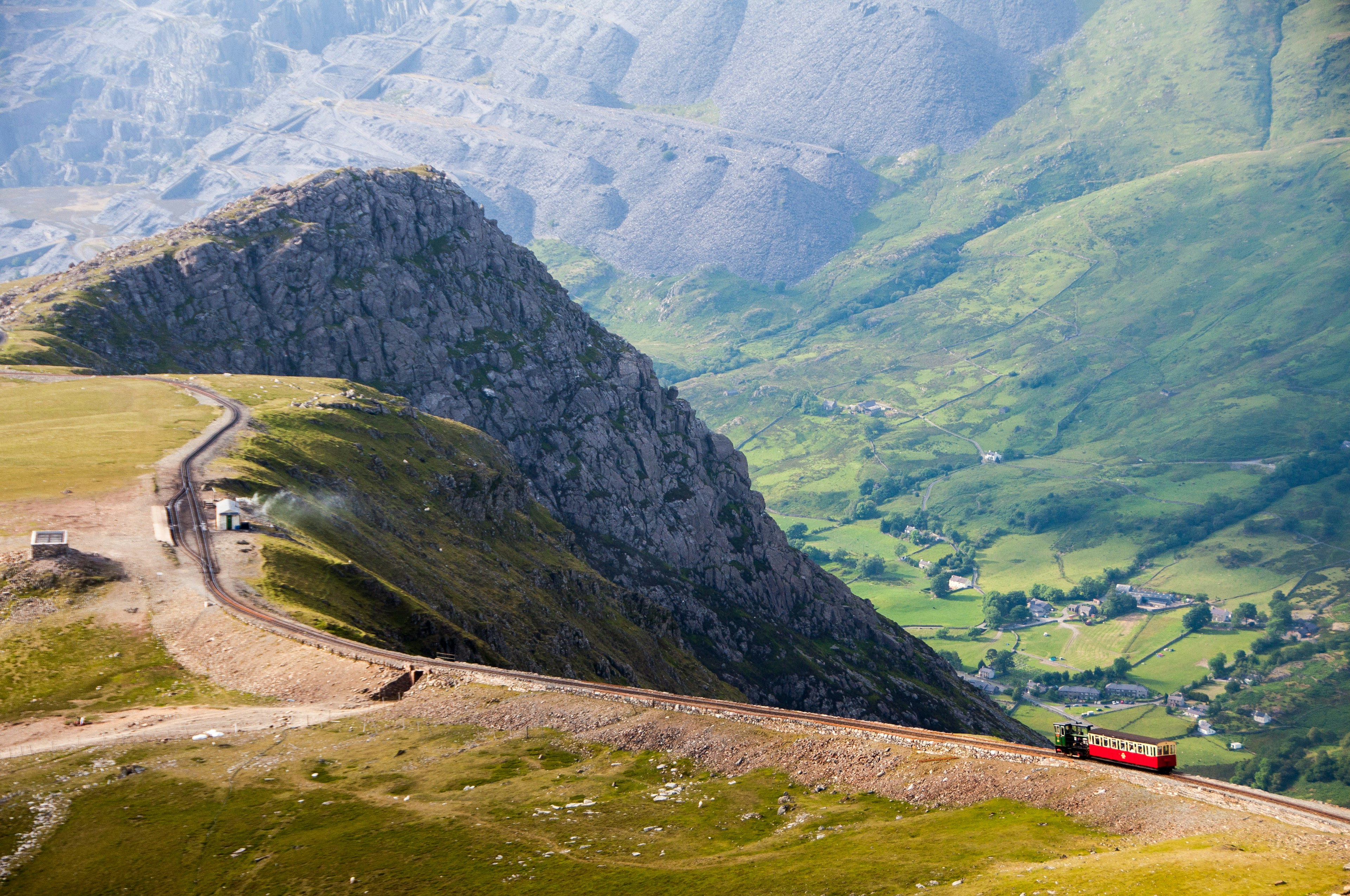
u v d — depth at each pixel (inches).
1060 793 2370.8
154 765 3016.7
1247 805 2138.3
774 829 2524.6
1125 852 2048.5
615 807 2706.7
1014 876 2012.8
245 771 2999.5
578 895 2239.2
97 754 3090.6
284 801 2792.8
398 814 2696.9
